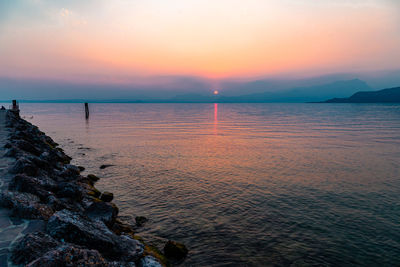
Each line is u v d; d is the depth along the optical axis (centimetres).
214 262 1022
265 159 2870
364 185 1969
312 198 1697
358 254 1095
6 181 964
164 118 11206
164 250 1061
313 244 1164
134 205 1559
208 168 2461
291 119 10306
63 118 10769
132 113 16262
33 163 1198
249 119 10500
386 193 1800
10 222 648
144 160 2806
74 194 1103
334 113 15000
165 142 4153
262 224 1338
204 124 7994
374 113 14325
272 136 4925
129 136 4906
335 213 1476
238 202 1617
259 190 1839
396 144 3856
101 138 4600
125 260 656
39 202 782
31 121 8925
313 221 1378
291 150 3419
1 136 2194
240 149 3503
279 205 1578
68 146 3716
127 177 2147
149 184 1964
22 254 478
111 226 951
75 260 465
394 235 1246
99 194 1605
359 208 1548
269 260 1045
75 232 581
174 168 2455
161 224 1321
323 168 2466
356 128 6350
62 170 1602
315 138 4594
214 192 1795
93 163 2645
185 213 1453
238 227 1304
